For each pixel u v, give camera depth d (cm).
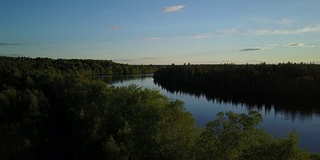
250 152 2109
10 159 4269
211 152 2288
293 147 2092
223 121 2370
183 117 3259
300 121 6800
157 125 3166
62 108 7050
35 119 5850
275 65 13888
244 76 12775
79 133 5084
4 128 4922
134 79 18950
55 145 4953
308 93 9969
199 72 16200
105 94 5684
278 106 8825
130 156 3225
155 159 2964
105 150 3491
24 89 8338
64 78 9219
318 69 12206
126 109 4175
